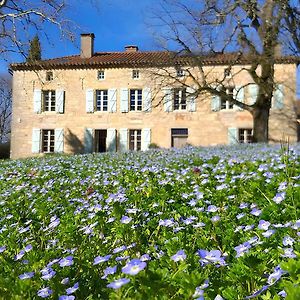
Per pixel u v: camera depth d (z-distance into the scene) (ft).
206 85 86.84
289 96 110.01
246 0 76.69
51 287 6.83
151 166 30.60
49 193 20.38
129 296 5.80
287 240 7.77
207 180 16.92
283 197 11.00
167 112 115.24
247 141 113.70
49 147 120.88
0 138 187.01
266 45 79.15
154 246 8.90
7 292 6.24
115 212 11.31
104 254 8.93
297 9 76.89
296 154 30.37
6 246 10.43
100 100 120.16
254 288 6.31
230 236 9.04
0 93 170.09
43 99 121.39
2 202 18.85
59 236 11.12
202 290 5.60
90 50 128.26
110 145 117.39
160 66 89.15
